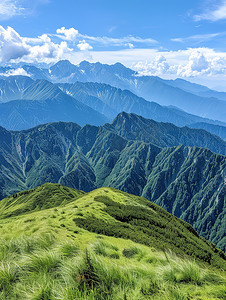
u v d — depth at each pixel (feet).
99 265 19.92
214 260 124.47
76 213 105.50
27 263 21.12
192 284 19.33
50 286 17.48
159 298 16.53
